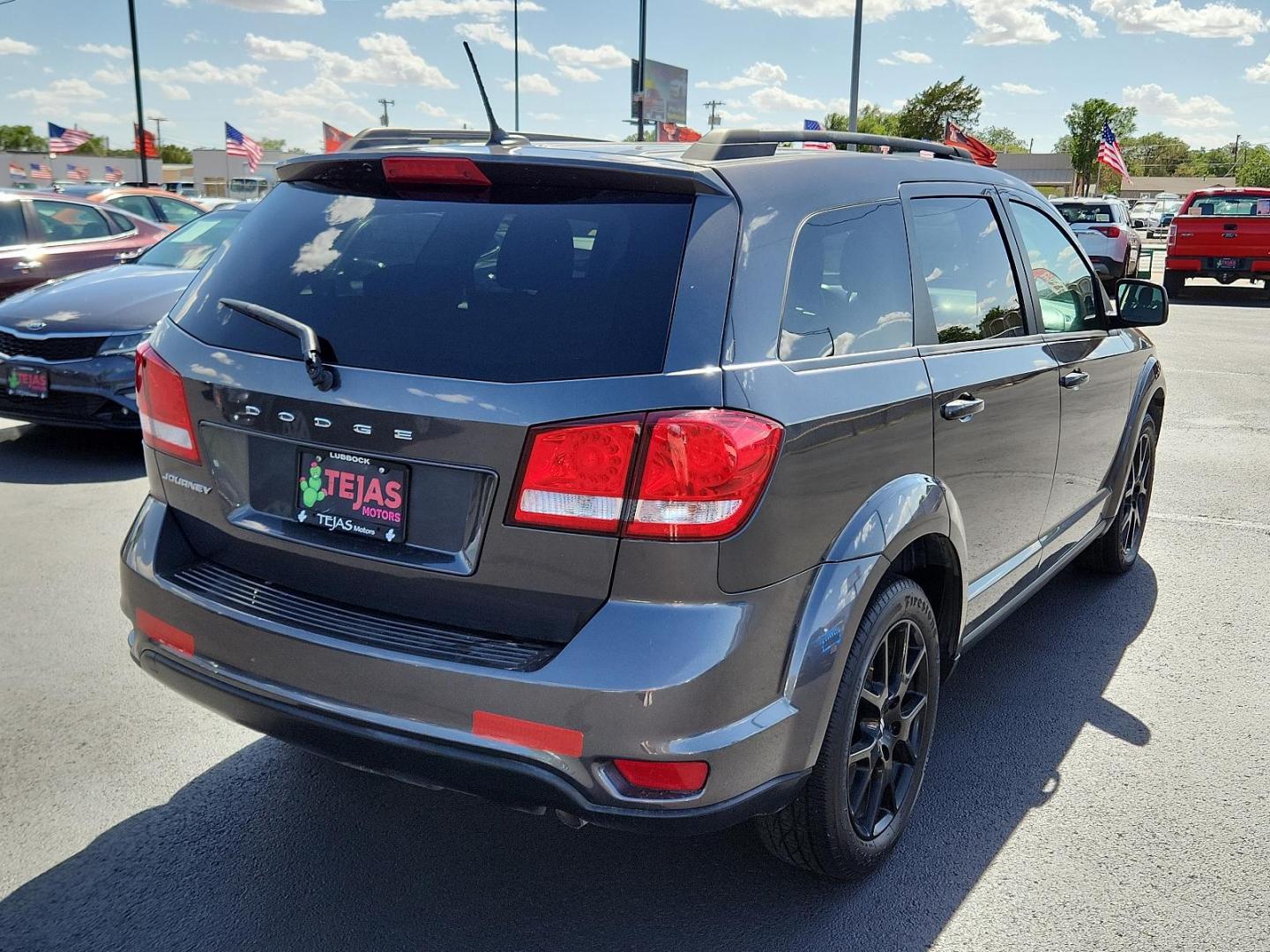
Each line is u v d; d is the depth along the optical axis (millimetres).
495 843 2768
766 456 2064
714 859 2719
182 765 3105
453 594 2127
